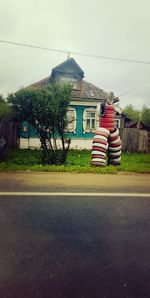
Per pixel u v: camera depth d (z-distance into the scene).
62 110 11.03
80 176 8.70
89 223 4.39
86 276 2.81
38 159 13.23
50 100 10.84
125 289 2.60
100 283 2.69
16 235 3.83
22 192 6.32
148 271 2.94
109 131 10.92
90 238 3.79
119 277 2.81
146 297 2.49
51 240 3.69
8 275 2.79
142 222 4.50
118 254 3.32
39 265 3.01
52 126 11.16
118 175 9.16
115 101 11.38
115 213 4.94
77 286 2.63
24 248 3.42
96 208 5.22
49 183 7.44
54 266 2.99
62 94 10.93
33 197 5.90
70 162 12.64
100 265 3.04
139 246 3.57
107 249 3.46
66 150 11.50
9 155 15.09
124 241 3.72
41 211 4.93
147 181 8.20
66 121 11.29
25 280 2.71
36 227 4.15
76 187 7.01
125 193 6.51
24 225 4.22
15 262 3.06
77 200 5.75
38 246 3.49
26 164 11.41
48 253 3.30
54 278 2.76
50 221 4.43
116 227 4.24
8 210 4.95
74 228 4.15
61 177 8.43
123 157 16.36
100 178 8.46
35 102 10.82
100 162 10.62
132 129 20.83
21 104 11.31
